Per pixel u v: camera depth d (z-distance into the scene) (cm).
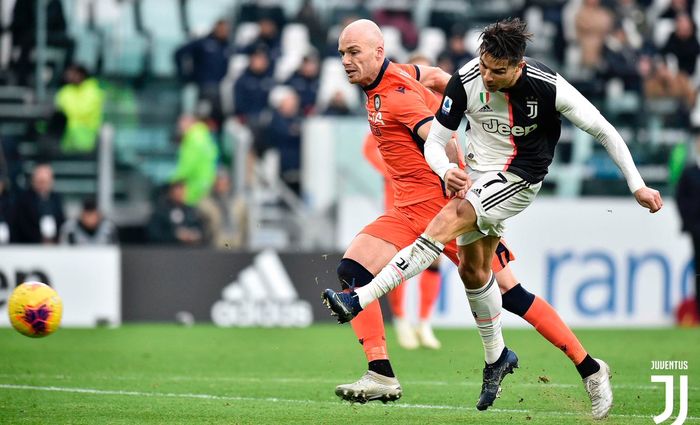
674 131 6362
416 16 6969
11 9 6091
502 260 2394
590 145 6134
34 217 4953
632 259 5066
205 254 4897
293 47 6731
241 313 4903
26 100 5975
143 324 4816
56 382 2958
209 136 5638
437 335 4503
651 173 6184
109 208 5538
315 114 6178
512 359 2341
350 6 6881
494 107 2147
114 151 5856
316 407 2525
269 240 5497
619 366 3428
